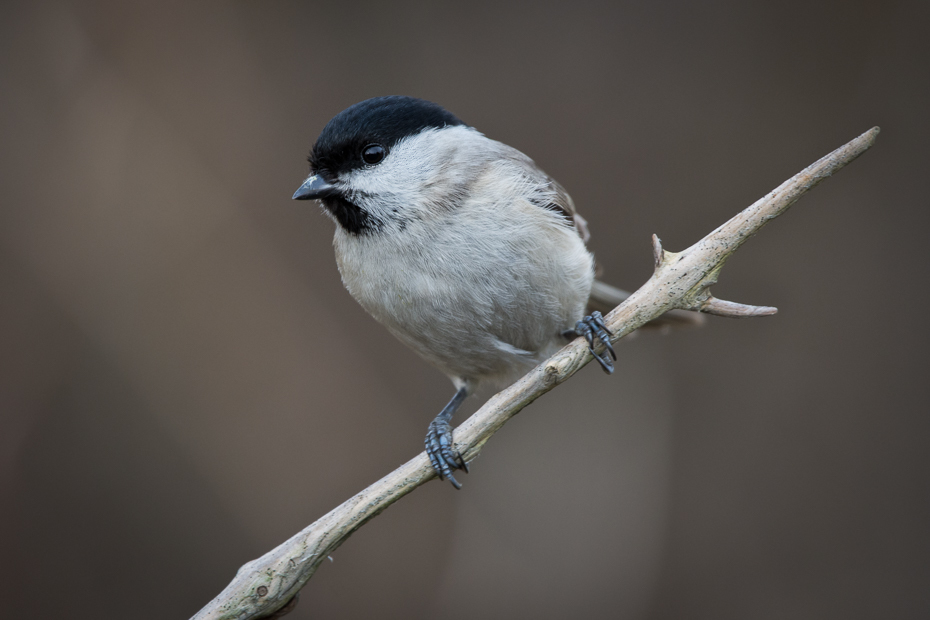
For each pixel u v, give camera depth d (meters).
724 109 11.04
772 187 10.75
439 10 11.58
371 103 6.15
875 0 10.66
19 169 10.43
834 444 9.90
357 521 4.77
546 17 11.47
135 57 10.99
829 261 10.45
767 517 9.84
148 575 9.82
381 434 10.35
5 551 9.68
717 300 4.97
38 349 10.04
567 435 10.59
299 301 10.61
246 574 4.68
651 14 11.30
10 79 10.62
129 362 10.12
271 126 11.23
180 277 10.45
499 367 6.60
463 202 5.85
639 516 10.18
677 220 10.88
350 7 11.66
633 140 11.13
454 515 10.38
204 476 10.02
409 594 10.09
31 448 9.88
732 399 10.30
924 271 10.12
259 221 10.87
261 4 11.46
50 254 10.23
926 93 10.41
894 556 9.46
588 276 6.30
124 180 10.65
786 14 10.98
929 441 9.66
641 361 10.69
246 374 10.30
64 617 9.66
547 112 11.29
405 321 6.12
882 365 10.02
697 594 9.77
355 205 6.01
